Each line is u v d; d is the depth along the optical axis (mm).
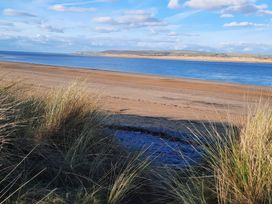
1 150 4531
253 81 37125
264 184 4223
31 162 4789
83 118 5871
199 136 8133
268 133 5004
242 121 7062
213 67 88250
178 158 6281
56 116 5562
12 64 40844
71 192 4516
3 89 5539
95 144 5523
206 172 5066
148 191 4922
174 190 4621
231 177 4438
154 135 8336
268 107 6379
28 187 4355
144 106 13734
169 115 11859
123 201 4637
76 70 36906
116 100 14836
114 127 7223
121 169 5184
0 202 3990
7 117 4777
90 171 4992
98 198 4441
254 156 4477
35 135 5105
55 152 5148
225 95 19922
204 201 4293
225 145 4984
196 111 13203
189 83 26844
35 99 6129
